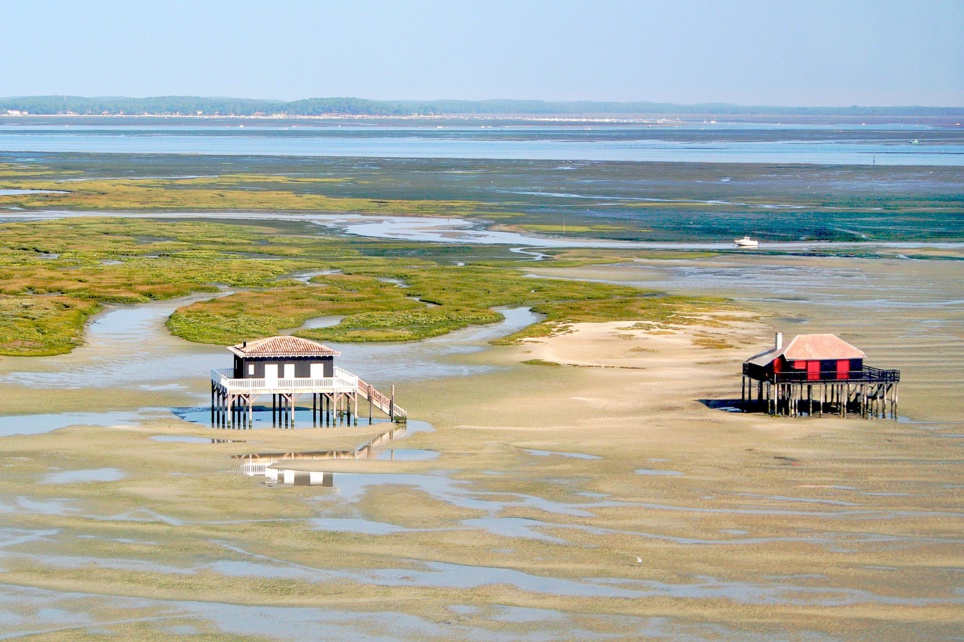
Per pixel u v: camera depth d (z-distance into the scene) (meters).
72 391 134.75
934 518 88.69
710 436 115.31
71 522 87.12
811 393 130.25
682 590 74.62
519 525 87.19
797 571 77.81
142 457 106.19
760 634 68.12
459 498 94.06
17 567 77.75
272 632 68.19
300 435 116.12
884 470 102.38
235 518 88.62
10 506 90.62
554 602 72.69
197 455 107.44
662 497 94.25
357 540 83.81
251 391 120.56
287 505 91.94
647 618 70.31
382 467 103.69
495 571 77.81
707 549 81.94
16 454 106.19
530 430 118.12
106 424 119.38
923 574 77.31
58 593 73.56
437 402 131.00
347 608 71.62
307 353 124.25
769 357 126.25
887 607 71.94
